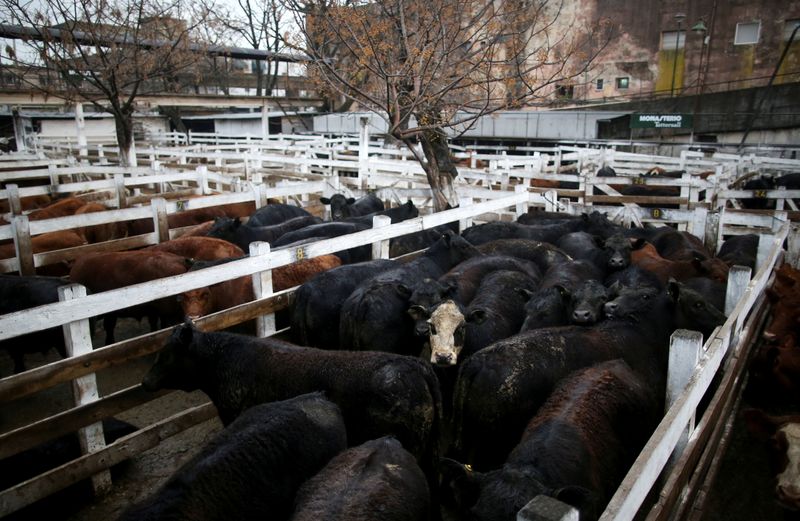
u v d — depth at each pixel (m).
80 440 4.62
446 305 5.15
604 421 3.81
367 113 26.70
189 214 11.17
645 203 12.23
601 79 34.84
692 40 32.88
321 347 6.20
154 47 17.80
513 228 9.16
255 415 3.85
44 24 16.17
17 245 8.07
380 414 4.10
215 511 3.29
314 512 2.98
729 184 14.77
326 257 7.46
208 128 37.72
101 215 8.92
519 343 4.59
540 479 3.20
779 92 27.30
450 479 3.26
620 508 2.34
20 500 4.20
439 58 9.05
